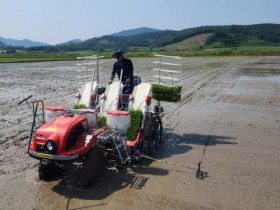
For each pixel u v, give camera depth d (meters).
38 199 5.46
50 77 24.03
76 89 17.81
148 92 7.63
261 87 18.97
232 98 15.38
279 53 59.62
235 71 29.08
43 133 5.64
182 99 15.06
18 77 24.11
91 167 5.88
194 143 8.65
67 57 56.81
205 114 12.02
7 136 8.83
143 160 7.30
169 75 25.36
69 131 5.68
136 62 41.69
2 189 5.79
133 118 7.21
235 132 9.71
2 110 12.20
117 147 6.39
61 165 6.24
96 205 5.29
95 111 6.68
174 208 5.25
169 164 7.09
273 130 9.93
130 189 5.87
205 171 6.77
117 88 7.73
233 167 7.02
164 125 10.43
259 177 6.54
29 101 14.11
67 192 5.72
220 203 5.46
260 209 5.31
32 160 7.12
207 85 19.98
